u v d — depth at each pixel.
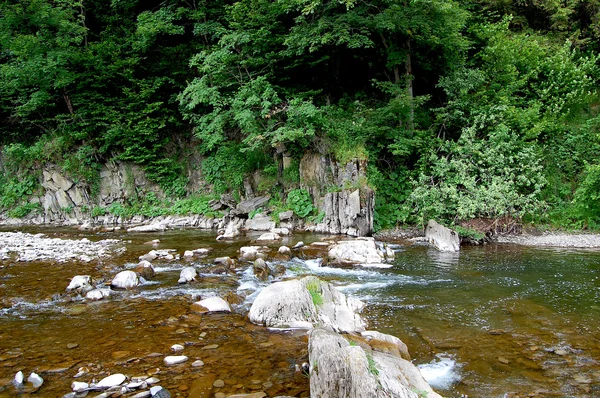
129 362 4.63
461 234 13.09
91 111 19.97
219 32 19.02
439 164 14.95
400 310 6.69
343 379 3.45
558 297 7.41
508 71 18.05
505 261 10.55
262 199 17.31
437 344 5.33
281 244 12.62
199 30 20.03
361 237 12.95
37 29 20.05
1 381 4.16
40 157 20.38
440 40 16.39
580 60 18.83
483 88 17.19
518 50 18.80
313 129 15.41
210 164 20.00
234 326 5.81
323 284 6.55
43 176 20.33
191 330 5.66
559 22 20.86
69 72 19.55
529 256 11.18
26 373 4.36
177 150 21.36
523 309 6.74
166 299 7.15
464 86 16.38
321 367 3.62
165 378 4.23
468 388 4.20
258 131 16.75
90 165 20.19
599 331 5.78
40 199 20.23
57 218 19.61
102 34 21.80
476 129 16.08
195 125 21.02
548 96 18.16
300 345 5.11
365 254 10.45
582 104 18.56
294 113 15.50
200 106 20.33
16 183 20.70
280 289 6.27
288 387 4.05
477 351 5.11
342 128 16.17
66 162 19.80
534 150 15.41
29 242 13.10
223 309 6.45
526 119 16.05
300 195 16.52
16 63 19.75
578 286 8.13
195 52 21.28
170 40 22.11
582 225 14.74
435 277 8.89
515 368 4.66
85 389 3.98
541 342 5.40
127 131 19.69
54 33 20.28
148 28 19.47
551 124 16.55
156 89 20.52
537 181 15.14
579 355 5.00
